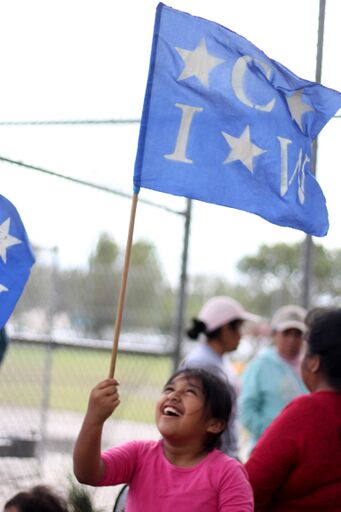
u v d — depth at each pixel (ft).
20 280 12.48
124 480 10.93
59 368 42.83
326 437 11.60
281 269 86.28
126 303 45.68
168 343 33.04
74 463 10.48
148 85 11.48
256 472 11.61
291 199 12.74
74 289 43.68
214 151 11.87
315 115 13.16
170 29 11.64
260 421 21.72
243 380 22.21
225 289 68.85
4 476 24.08
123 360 34.88
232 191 12.01
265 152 12.39
